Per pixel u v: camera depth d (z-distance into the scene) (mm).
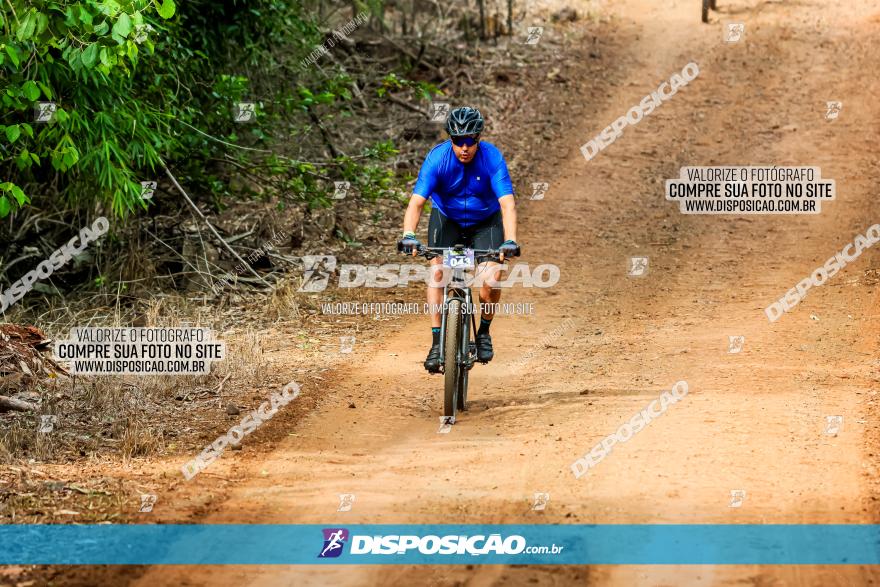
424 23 49688
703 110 44125
